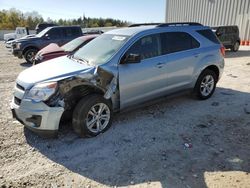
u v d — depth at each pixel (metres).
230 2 22.73
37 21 68.50
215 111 5.53
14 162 3.64
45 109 3.88
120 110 4.77
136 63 4.73
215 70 6.36
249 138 4.31
